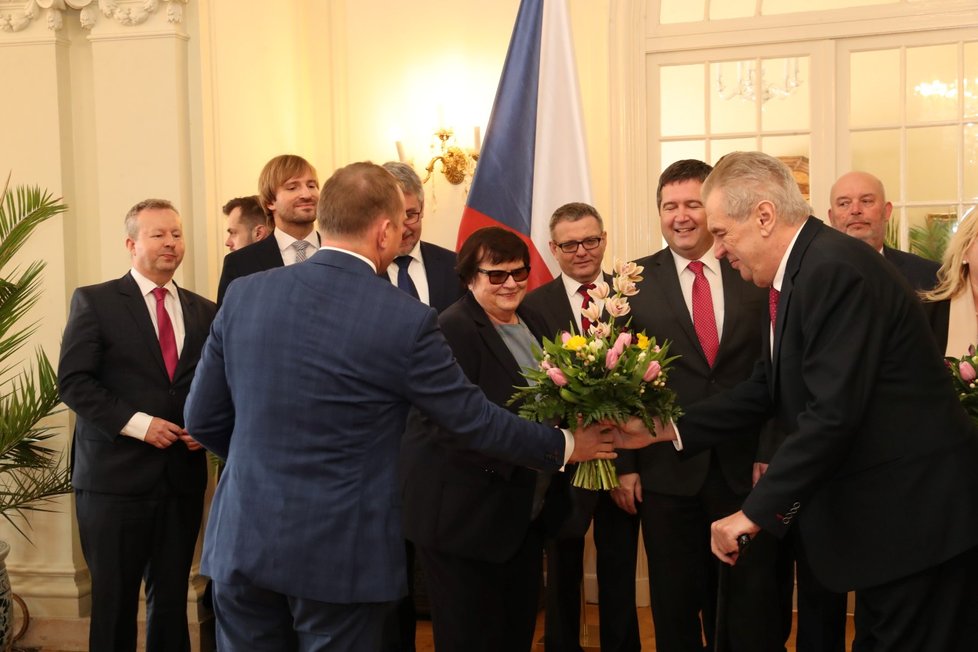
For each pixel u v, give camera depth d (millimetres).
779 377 2369
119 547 3447
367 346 2113
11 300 3723
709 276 3152
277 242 3832
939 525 2148
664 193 3133
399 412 2195
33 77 4191
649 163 4797
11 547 4168
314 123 5164
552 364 2660
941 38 4469
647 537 3117
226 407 2303
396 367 2125
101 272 4234
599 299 2695
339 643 2123
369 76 5105
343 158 5133
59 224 4172
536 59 4156
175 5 4121
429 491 2768
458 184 4984
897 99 4547
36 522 4160
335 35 5105
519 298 2934
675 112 4777
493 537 2701
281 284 2191
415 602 4379
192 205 4203
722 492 3021
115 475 3441
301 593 2076
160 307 3621
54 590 4125
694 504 3070
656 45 4758
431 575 2793
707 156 4754
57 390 3736
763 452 2979
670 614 3084
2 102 4215
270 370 2129
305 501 2092
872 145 4586
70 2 4156
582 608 4000
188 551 3596
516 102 4141
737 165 2344
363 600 2096
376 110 5102
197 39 4176
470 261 2889
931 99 4508
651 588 3133
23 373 4117
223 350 2236
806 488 2168
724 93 4734
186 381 3576
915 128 4527
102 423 3393
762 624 3061
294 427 2107
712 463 3037
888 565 2172
